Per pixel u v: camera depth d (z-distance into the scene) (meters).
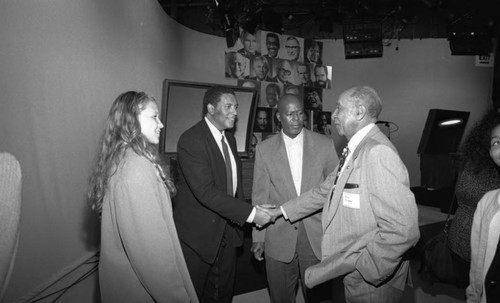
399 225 1.17
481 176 1.53
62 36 1.94
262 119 4.28
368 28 4.58
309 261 1.95
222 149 1.95
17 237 0.74
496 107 1.55
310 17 4.95
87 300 1.86
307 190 1.96
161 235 1.10
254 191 2.06
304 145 2.02
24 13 1.64
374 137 1.34
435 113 3.76
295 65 4.54
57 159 1.96
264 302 2.31
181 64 3.67
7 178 0.72
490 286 1.16
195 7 4.84
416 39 5.07
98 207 1.20
